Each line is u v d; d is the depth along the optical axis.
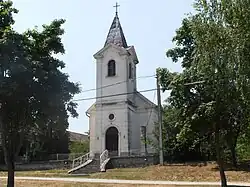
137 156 38.62
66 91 20.11
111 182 26.30
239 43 16.98
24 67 17.98
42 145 53.00
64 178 30.66
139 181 26.97
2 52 17.83
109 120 47.53
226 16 17.72
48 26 20.25
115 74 48.66
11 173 20.08
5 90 17.88
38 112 20.05
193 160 38.72
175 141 38.38
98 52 49.75
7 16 19.25
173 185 24.14
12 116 19.97
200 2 18.95
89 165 38.12
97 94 48.78
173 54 32.47
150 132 48.09
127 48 49.97
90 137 49.69
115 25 52.06
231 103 19.69
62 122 20.94
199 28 18.48
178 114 22.06
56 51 20.17
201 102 21.06
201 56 18.75
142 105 49.44
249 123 20.48
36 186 25.80
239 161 36.66
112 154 44.78
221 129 21.48
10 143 20.22
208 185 23.86
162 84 22.80
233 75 17.84
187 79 21.17
